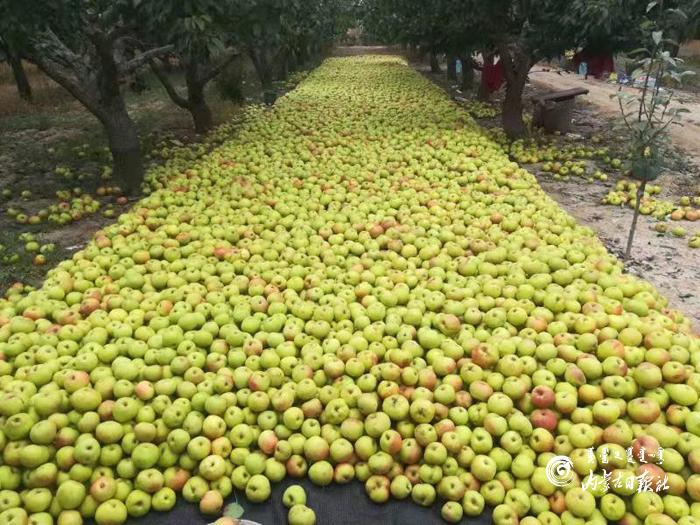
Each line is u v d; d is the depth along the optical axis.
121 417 3.91
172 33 7.47
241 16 8.38
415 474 3.83
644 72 7.34
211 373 4.45
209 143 13.66
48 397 3.86
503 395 4.08
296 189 8.52
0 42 8.30
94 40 8.70
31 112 17.83
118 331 4.81
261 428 4.10
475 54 18.23
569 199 10.01
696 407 3.98
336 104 17.58
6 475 3.62
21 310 5.38
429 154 10.40
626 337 4.50
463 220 7.18
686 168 11.60
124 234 7.17
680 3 9.97
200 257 6.29
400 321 5.00
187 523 3.68
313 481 3.88
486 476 3.71
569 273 5.52
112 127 9.88
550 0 11.18
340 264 6.23
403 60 36.00
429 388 4.29
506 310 5.03
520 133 13.97
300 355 4.78
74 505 3.58
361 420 4.10
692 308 6.49
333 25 27.69
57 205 9.22
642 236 8.40
